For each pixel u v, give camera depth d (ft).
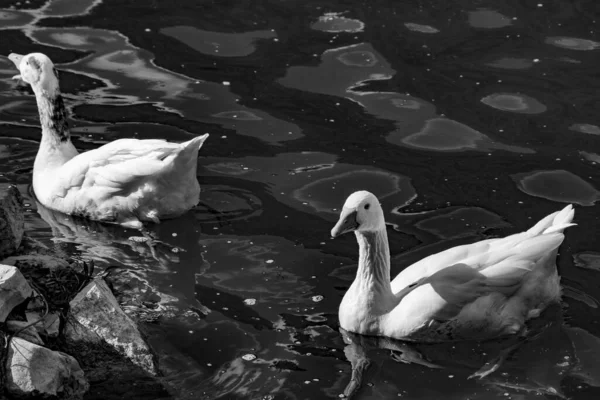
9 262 29.76
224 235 34.96
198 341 29.17
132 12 52.13
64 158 37.70
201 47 48.55
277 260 33.42
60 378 25.86
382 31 50.16
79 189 36.47
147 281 32.27
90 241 35.04
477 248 30.94
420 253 33.53
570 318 30.17
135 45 48.55
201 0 53.67
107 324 28.30
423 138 40.91
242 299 31.27
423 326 29.22
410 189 37.37
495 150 39.96
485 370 28.12
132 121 42.01
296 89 44.91
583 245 33.60
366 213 28.78
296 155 39.78
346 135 41.19
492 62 47.14
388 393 27.04
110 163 36.17
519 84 45.19
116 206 35.96
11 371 25.25
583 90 44.57
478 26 50.70
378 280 29.53
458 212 35.83
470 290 29.32
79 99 43.55
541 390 27.02
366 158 39.52
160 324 29.91
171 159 35.04
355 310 29.68
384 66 46.93
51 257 30.55
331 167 38.91
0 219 30.14
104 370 27.58
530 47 48.49
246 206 36.60
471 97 44.14
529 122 42.04
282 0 53.67
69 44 48.42
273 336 29.50
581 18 51.44
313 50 48.37
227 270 32.86
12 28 49.75
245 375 27.63
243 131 41.45
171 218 36.37
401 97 44.24
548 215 32.40
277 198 37.01
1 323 26.43
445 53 48.03
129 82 45.11
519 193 36.94
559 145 40.22
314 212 36.06
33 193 38.01
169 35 49.65
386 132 41.42
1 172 38.93
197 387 27.12
